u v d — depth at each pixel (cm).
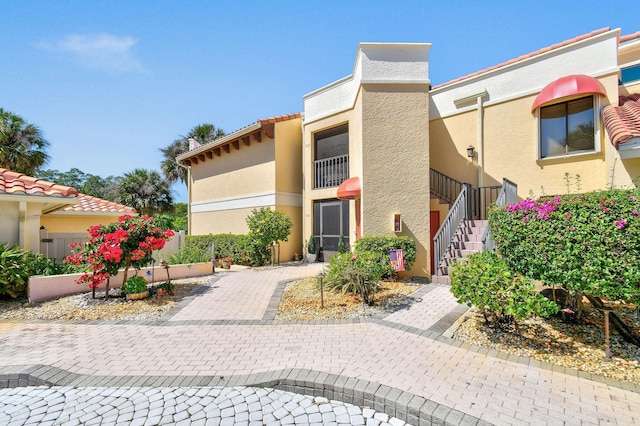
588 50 1182
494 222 691
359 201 1419
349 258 954
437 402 416
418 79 1259
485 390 446
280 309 882
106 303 953
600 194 512
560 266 513
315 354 584
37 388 503
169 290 1088
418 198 1227
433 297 912
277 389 489
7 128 2423
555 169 1240
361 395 445
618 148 949
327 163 1784
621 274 460
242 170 2147
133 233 1012
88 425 404
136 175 3603
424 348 597
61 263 1235
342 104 1612
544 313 547
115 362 571
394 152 1245
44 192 1120
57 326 778
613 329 633
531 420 379
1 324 796
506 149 1368
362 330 703
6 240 1101
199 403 450
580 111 1182
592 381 470
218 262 1739
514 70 1360
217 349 622
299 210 2036
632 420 379
